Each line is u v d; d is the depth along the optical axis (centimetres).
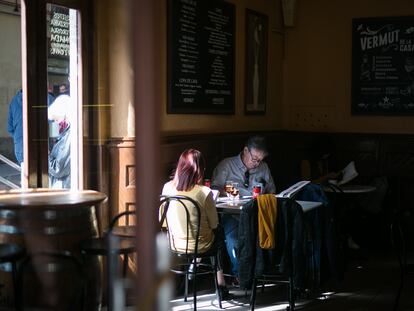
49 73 392
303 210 398
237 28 604
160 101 90
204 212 402
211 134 559
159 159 88
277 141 662
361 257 588
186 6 513
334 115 698
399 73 662
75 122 409
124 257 281
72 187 409
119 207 409
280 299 457
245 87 626
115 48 397
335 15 691
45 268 294
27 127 378
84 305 301
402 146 654
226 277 488
